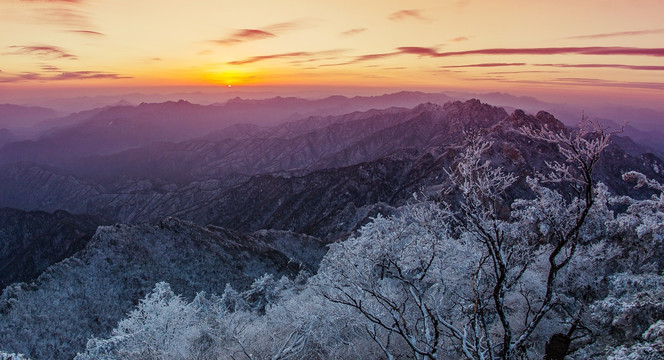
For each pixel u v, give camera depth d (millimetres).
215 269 58906
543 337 12125
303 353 13258
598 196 14039
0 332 37281
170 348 15953
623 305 9547
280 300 23953
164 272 54406
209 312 19703
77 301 44719
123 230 58281
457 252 11859
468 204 8609
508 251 10703
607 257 13562
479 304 9320
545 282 12625
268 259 68625
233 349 14172
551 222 9477
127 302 47625
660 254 13117
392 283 14797
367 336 12906
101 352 17141
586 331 12109
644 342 8344
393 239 10711
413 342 8688
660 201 12891
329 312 13164
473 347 8211
